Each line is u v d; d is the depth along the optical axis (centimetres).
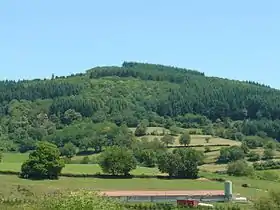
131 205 10956
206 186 15462
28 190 11744
